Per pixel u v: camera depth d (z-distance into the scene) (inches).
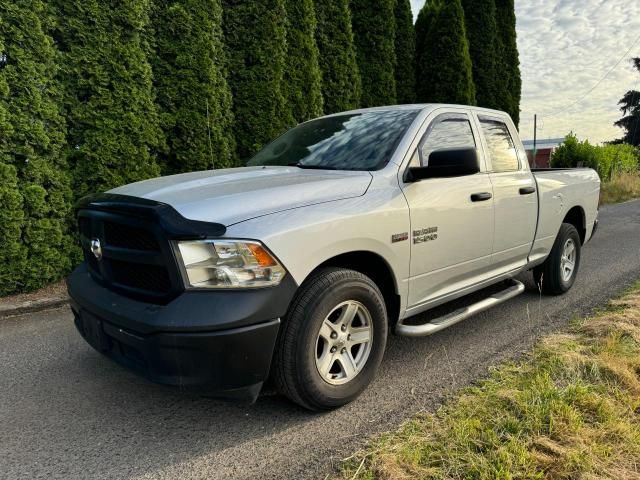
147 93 246.7
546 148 1282.0
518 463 85.2
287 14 329.1
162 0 263.6
